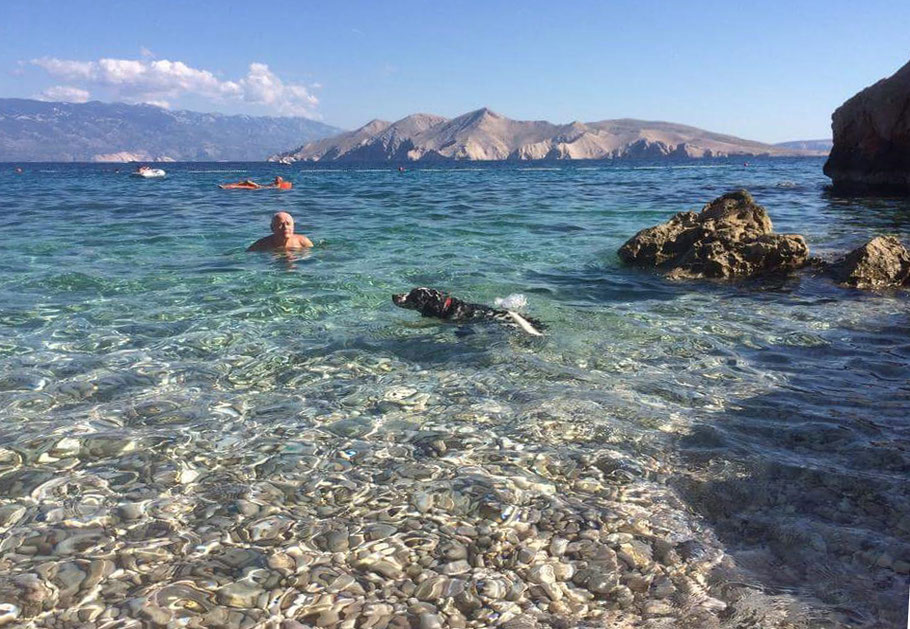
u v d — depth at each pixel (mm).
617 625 1316
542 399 2434
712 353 2969
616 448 2059
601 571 1480
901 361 2846
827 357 2912
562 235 6766
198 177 27859
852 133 13984
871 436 2107
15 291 4020
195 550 1550
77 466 1934
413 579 1455
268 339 3133
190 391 2512
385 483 1857
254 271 4715
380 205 10797
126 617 1330
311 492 1810
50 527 1633
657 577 1459
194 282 4320
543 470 1929
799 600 1371
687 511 1716
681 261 4926
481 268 4930
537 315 3611
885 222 7977
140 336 3152
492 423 2242
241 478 1881
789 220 8383
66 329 3250
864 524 1626
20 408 2328
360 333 3240
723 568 1484
